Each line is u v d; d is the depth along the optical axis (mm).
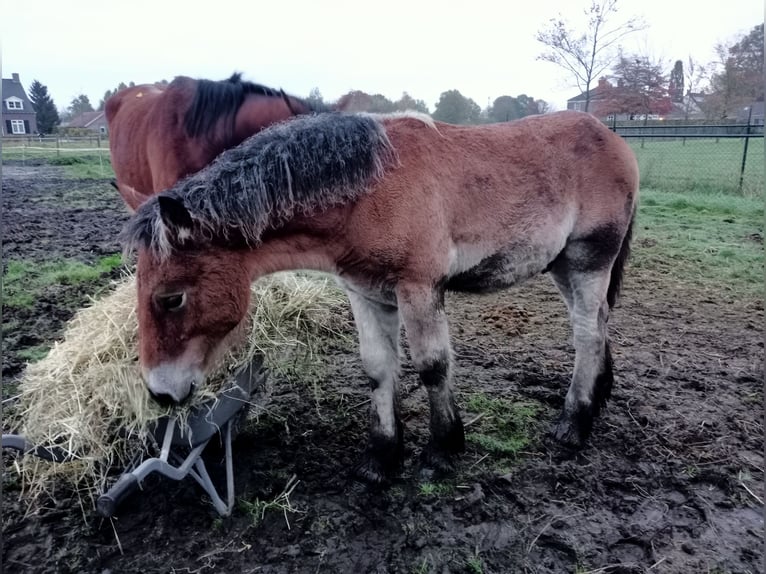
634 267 6367
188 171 3461
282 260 2428
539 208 2762
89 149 27078
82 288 5387
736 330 4617
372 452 2719
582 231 2959
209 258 2182
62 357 2461
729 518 2508
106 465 2523
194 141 3404
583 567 2234
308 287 3027
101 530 2396
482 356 4145
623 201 3010
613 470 2834
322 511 2521
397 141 2467
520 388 3648
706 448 2994
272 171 2211
